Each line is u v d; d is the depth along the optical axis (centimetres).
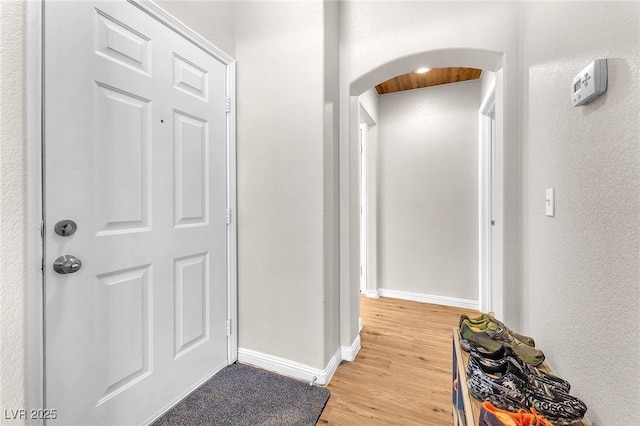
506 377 80
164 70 130
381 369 170
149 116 124
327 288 161
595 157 76
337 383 156
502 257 147
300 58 159
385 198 312
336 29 175
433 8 158
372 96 288
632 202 61
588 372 79
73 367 97
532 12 126
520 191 142
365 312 268
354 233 190
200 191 150
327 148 161
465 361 102
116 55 111
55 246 93
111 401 109
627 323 63
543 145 113
